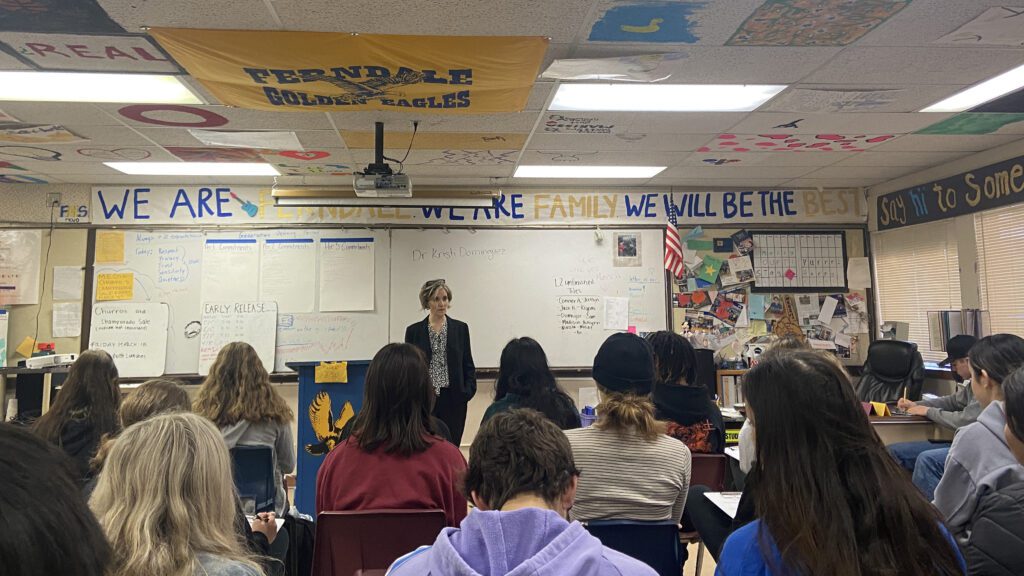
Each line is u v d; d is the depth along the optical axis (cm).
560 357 521
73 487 50
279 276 505
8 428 51
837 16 234
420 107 316
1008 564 111
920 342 496
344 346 503
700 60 273
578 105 331
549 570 74
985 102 333
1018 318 411
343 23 231
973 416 296
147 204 501
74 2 215
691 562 320
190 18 227
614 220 535
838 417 90
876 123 368
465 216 524
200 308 498
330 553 162
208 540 100
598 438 172
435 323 398
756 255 541
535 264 526
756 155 438
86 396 228
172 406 193
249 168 457
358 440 176
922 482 234
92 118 339
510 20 233
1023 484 120
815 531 83
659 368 237
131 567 90
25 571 43
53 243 492
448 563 78
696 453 226
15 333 485
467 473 103
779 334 532
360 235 513
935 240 481
